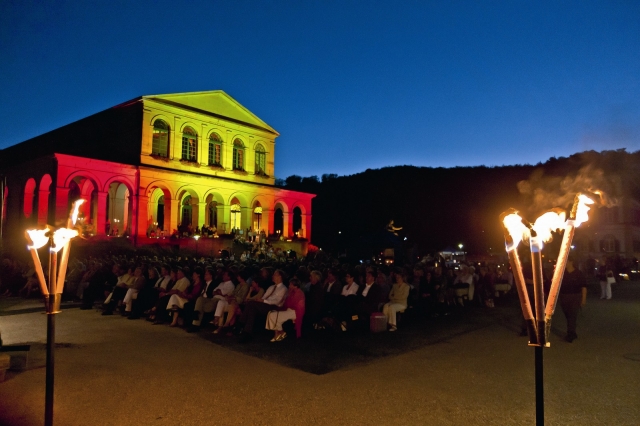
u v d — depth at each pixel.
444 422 5.46
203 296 11.89
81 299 17.16
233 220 39.38
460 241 84.38
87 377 7.24
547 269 14.55
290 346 9.55
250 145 38.97
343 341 10.04
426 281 13.79
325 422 5.46
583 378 7.26
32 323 12.36
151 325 12.10
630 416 5.68
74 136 38.41
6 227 30.55
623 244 49.84
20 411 5.79
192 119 34.81
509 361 8.30
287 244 38.94
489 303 16.31
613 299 19.66
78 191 32.72
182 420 5.52
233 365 8.01
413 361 8.29
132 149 32.25
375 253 31.56
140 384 6.89
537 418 3.34
